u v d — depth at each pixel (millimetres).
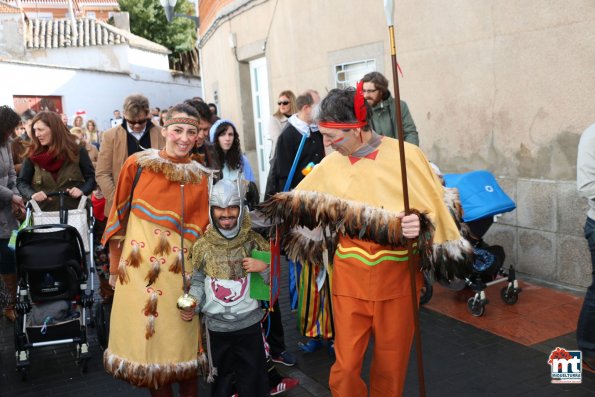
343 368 2875
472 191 4938
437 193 2834
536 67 5496
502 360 4172
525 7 5508
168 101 28766
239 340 3266
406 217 2660
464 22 6125
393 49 2596
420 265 2961
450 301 5402
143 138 5102
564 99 5301
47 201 5066
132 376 3193
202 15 15867
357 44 7680
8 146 5500
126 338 3234
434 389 3832
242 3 10859
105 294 6016
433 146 6750
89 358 4434
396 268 2877
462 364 4156
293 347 4668
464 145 6352
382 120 5098
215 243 3170
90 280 4809
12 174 5520
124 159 5031
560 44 5262
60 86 21344
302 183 3049
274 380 3857
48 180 5043
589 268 5336
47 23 26031
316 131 4375
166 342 3236
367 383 3975
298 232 3168
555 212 5539
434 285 5863
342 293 2930
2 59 18922
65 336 4402
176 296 3256
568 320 4773
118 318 3270
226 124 4227
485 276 5016
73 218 4812
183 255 3211
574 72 5184
